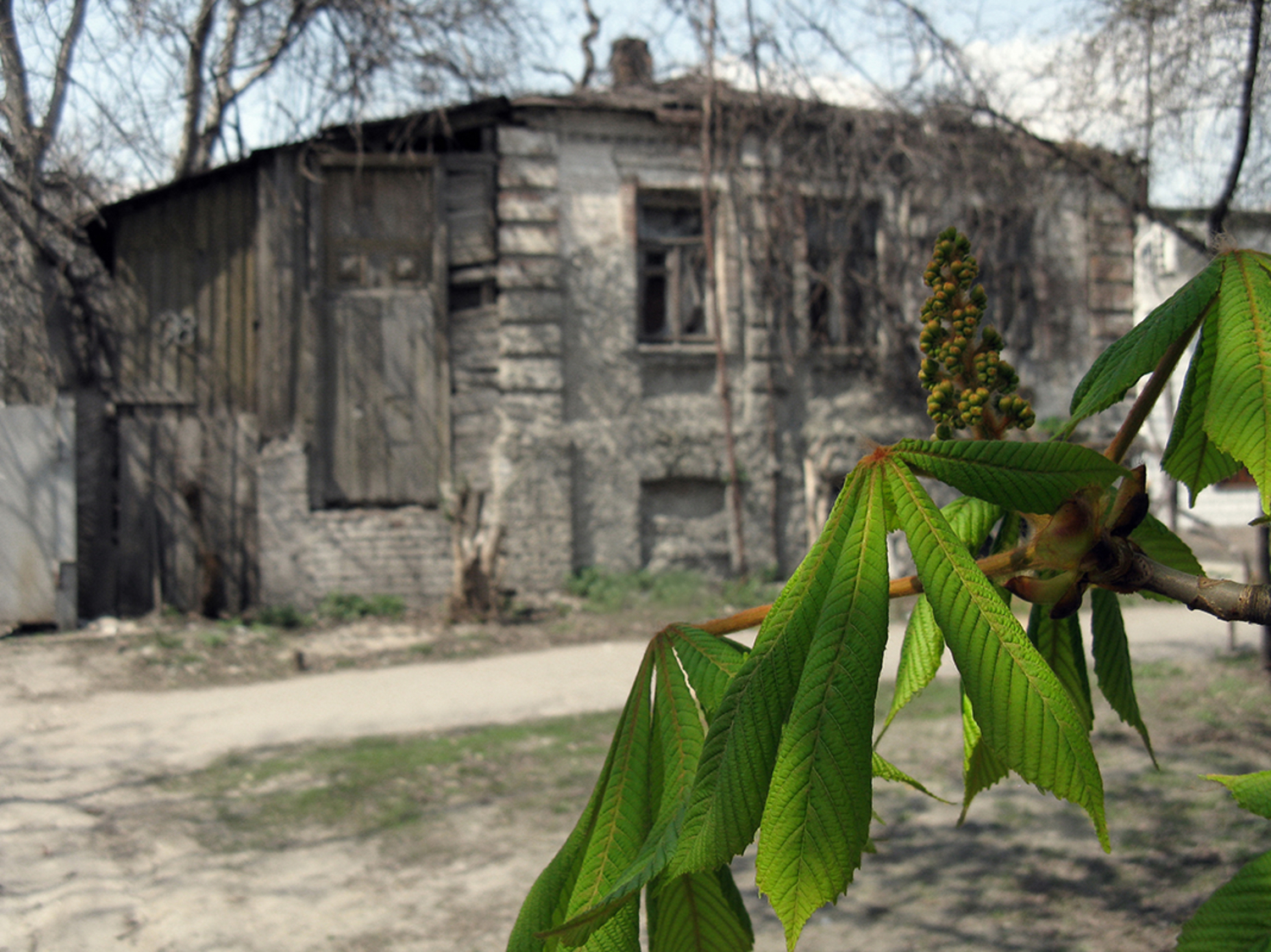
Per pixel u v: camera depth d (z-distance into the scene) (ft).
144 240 36.06
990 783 2.79
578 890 2.23
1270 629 23.86
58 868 13.89
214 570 34.73
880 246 42.68
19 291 32.58
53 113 27.58
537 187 38.65
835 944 11.23
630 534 39.50
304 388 36.65
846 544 2.10
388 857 14.23
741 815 1.91
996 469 2.11
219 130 46.62
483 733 21.25
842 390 42.50
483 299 38.75
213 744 20.51
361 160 35.99
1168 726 19.45
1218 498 48.55
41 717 22.66
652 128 40.19
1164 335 2.28
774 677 2.00
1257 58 18.72
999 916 11.71
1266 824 14.15
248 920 12.21
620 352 39.75
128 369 35.83
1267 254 2.30
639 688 2.43
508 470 37.99
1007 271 44.14
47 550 33.06
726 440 40.55
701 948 2.55
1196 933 2.20
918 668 2.57
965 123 36.88
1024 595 2.44
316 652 30.32
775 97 39.70
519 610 36.42
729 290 40.93
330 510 36.91
